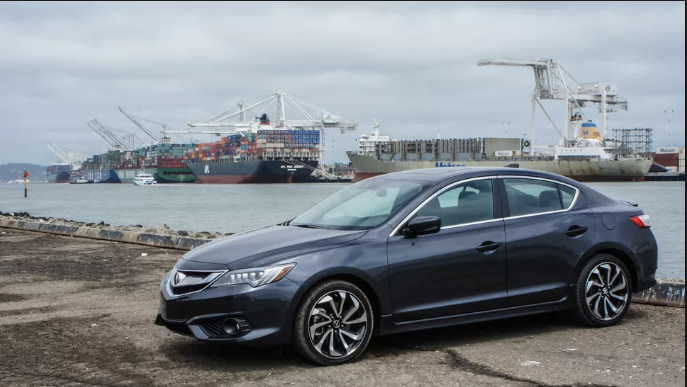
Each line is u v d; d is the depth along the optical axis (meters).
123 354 4.90
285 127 174.00
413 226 4.86
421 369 4.48
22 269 8.99
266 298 4.48
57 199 96.50
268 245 4.81
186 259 4.93
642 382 4.11
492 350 4.94
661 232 39.75
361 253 4.75
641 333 5.38
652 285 5.88
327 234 4.91
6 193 136.75
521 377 4.25
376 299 4.82
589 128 130.75
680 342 5.07
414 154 129.00
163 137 197.62
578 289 5.50
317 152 158.50
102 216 54.44
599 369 4.40
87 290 7.47
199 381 4.26
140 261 9.72
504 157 120.06
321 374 4.39
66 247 11.53
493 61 120.31
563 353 4.82
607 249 5.67
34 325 5.81
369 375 4.36
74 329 5.66
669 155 174.38
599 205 5.77
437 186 5.20
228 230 39.84
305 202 76.00
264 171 151.62
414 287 4.89
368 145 134.00
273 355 4.86
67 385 4.18
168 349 5.04
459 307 5.06
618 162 116.38
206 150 174.25
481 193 5.34
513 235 5.28
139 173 198.00
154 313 6.29
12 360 4.75
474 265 5.09
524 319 5.96
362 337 4.70
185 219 50.12
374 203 5.29
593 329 5.55
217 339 4.50
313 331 4.55
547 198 5.59
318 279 4.58
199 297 4.56
